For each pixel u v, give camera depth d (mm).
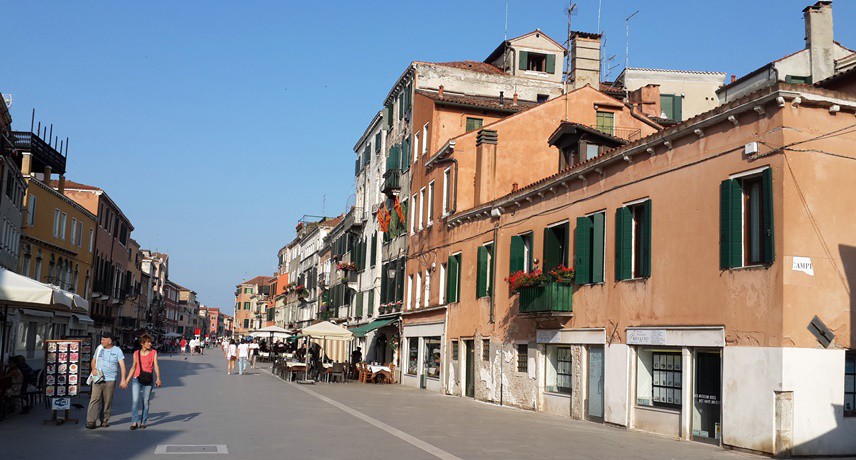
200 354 95000
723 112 15617
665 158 17641
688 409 16312
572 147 26219
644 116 33219
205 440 13594
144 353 15305
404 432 15766
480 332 27953
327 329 37375
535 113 30938
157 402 21688
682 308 16641
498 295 26578
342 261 58812
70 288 55125
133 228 83562
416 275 36781
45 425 15555
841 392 14203
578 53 37969
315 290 77625
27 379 17875
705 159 16297
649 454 13664
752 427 14375
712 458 13453
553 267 22594
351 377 41344
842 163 14664
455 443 14203
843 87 20375
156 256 138500
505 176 30156
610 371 19141
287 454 12078
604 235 20031
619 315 18969
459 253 30719
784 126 14359
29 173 45250
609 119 32219
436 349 33281
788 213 14180
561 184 22219
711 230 15922
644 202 18328
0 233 35938
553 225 22750
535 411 23219
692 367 16422
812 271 14195
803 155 14383
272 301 121625
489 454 12828
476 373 28188
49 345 15961
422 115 37938
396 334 40000
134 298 91250
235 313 199500
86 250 59312
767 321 14289
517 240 25016
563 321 21672
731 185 15375
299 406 21734
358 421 17828
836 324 14250
